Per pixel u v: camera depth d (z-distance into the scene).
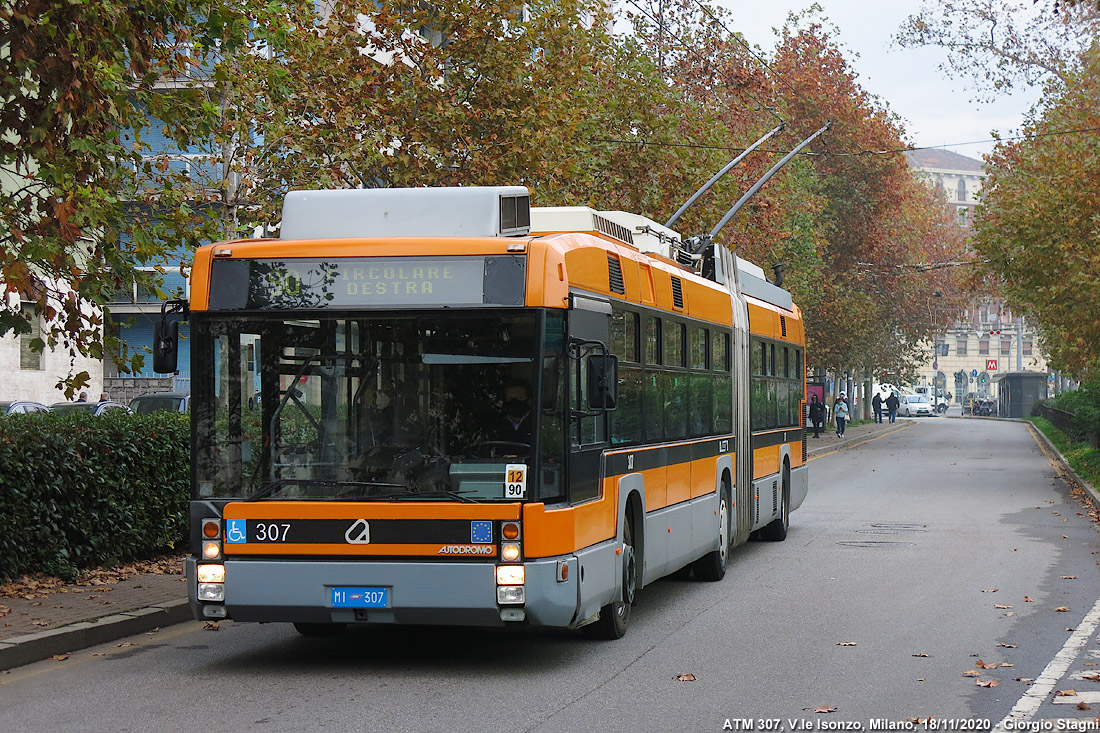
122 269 11.33
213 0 11.45
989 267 35.12
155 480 14.31
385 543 8.77
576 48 24.12
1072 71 31.50
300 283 9.07
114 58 10.84
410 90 22.27
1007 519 21.22
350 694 8.41
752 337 16.50
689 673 9.05
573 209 10.75
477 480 8.78
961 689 8.46
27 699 8.29
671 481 12.19
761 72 39.91
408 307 8.95
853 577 14.27
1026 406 93.62
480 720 7.61
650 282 11.71
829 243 52.91
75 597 11.80
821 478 32.56
